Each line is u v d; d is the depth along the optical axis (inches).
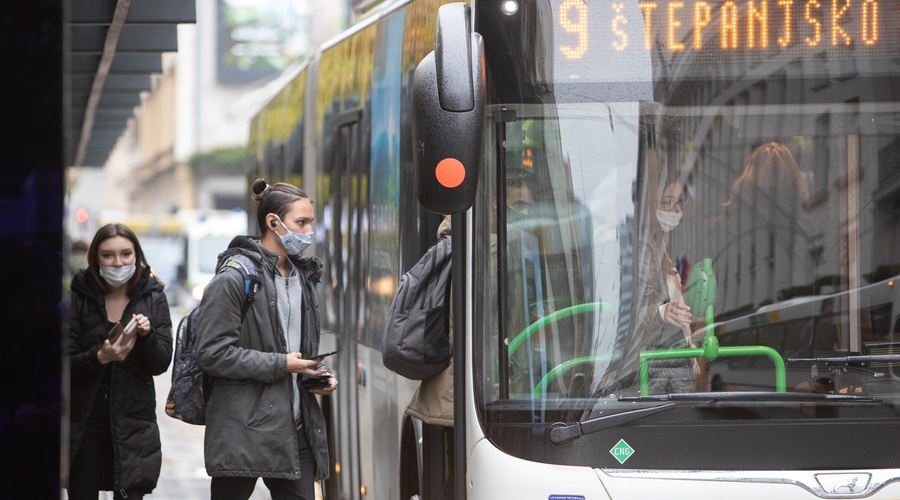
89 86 1660.9
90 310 794.8
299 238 734.5
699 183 621.6
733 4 625.6
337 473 1056.2
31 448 540.7
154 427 804.0
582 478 594.2
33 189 537.6
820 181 623.8
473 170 563.5
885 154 625.6
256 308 722.2
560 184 619.5
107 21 1152.2
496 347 612.4
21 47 535.8
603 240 617.9
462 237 616.1
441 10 580.1
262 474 712.4
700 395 599.5
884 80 625.6
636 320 614.2
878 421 601.3
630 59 623.8
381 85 919.0
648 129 622.2
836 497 591.8
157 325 802.8
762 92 625.0
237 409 713.6
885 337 618.8
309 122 1229.1
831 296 619.5
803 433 598.5
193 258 4832.7
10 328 538.6
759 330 616.1
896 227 623.2
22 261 538.3
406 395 818.2
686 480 590.9
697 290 617.0
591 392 607.5
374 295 919.0
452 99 560.1
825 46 625.9
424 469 760.3
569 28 623.2
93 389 790.5
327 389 740.7
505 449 603.8
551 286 616.1
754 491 590.6
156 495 1448.1
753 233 620.7
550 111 620.7
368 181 951.6
